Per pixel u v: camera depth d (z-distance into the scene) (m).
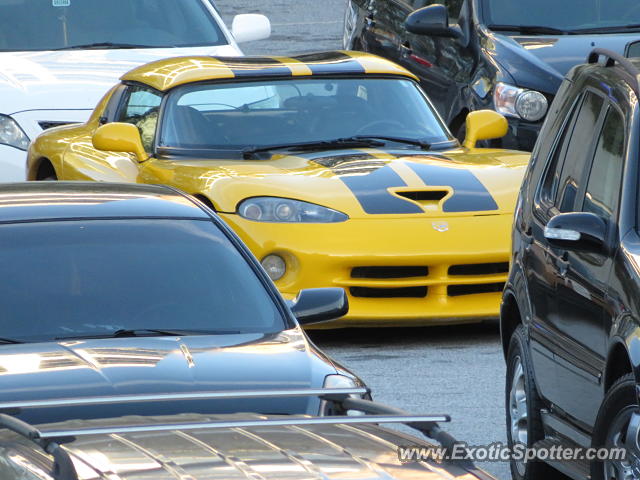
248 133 31.97
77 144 35.00
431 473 11.25
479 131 33.41
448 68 41.12
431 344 29.34
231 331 17.03
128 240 18.05
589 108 19.69
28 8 43.06
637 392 15.40
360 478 11.03
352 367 27.23
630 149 17.50
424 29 40.94
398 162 30.25
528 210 20.55
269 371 15.71
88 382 14.95
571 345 17.97
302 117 32.41
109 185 19.86
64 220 18.23
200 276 17.75
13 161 39.03
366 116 32.75
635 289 15.95
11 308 16.75
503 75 38.41
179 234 18.39
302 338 16.95
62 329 16.56
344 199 28.59
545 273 19.09
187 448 11.57
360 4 48.47
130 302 17.11
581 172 19.09
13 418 11.73
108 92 36.28
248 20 44.00
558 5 40.97
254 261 18.41
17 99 39.50
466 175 29.94
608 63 20.14
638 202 17.03
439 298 28.72
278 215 28.33
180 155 31.61
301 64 33.75
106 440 11.75
